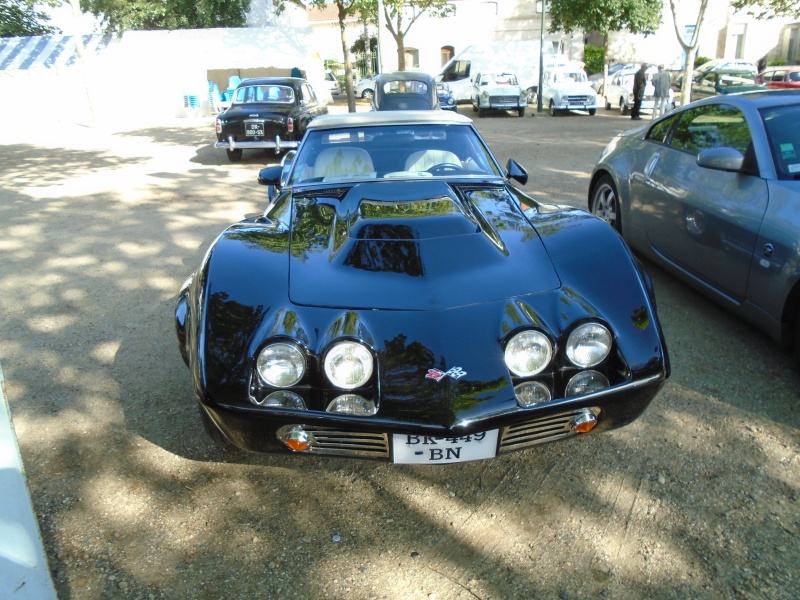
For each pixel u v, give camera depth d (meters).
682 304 4.22
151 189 9.02
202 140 15.17
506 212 3.03
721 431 2.84
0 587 1.64
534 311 2.29
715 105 4.18
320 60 23.45
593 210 5.59
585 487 2.52
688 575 2.08
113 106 22.53
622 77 20.58
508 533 2.30
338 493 2.53
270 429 2.20
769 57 32.44
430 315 2.25
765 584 2.03
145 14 25.84
